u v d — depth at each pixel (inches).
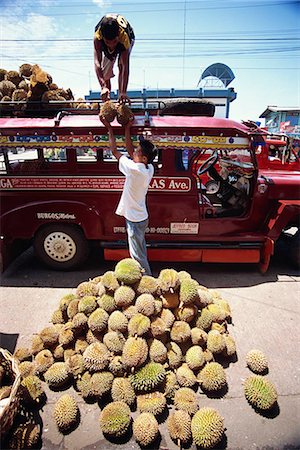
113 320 101.7
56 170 164.4
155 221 167.5
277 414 94.9
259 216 174.4
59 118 157.3
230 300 153.6
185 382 96.7
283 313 143.6
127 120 142.4
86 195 164.6
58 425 88.1
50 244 173.0
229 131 154.3
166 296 108.7
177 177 161.0
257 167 167.9
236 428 90.4
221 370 100.5
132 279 106.0
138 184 130.0
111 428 84.0
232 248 171.0
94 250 209.6
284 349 121.4
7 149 163.5
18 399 85.0
